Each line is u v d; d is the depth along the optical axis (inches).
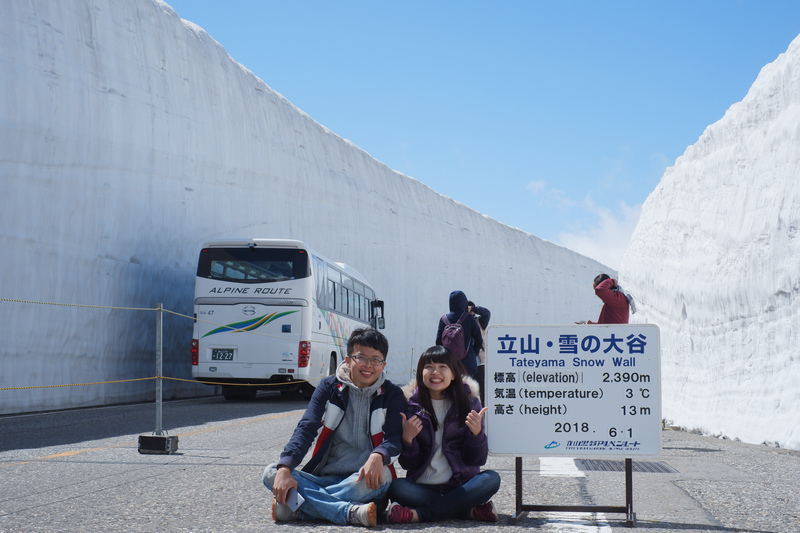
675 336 398.0
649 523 143.3
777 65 318.7
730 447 275.7
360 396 148.8
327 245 1080.2
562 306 1904.5
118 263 546.9
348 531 135.1
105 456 243.1
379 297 1262.3
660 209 450.3
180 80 685.9
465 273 1569.9
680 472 210.1
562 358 149.9
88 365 501.4
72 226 487.8
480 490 143.5
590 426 147.7
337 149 1185.4
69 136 487.5
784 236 284.8
